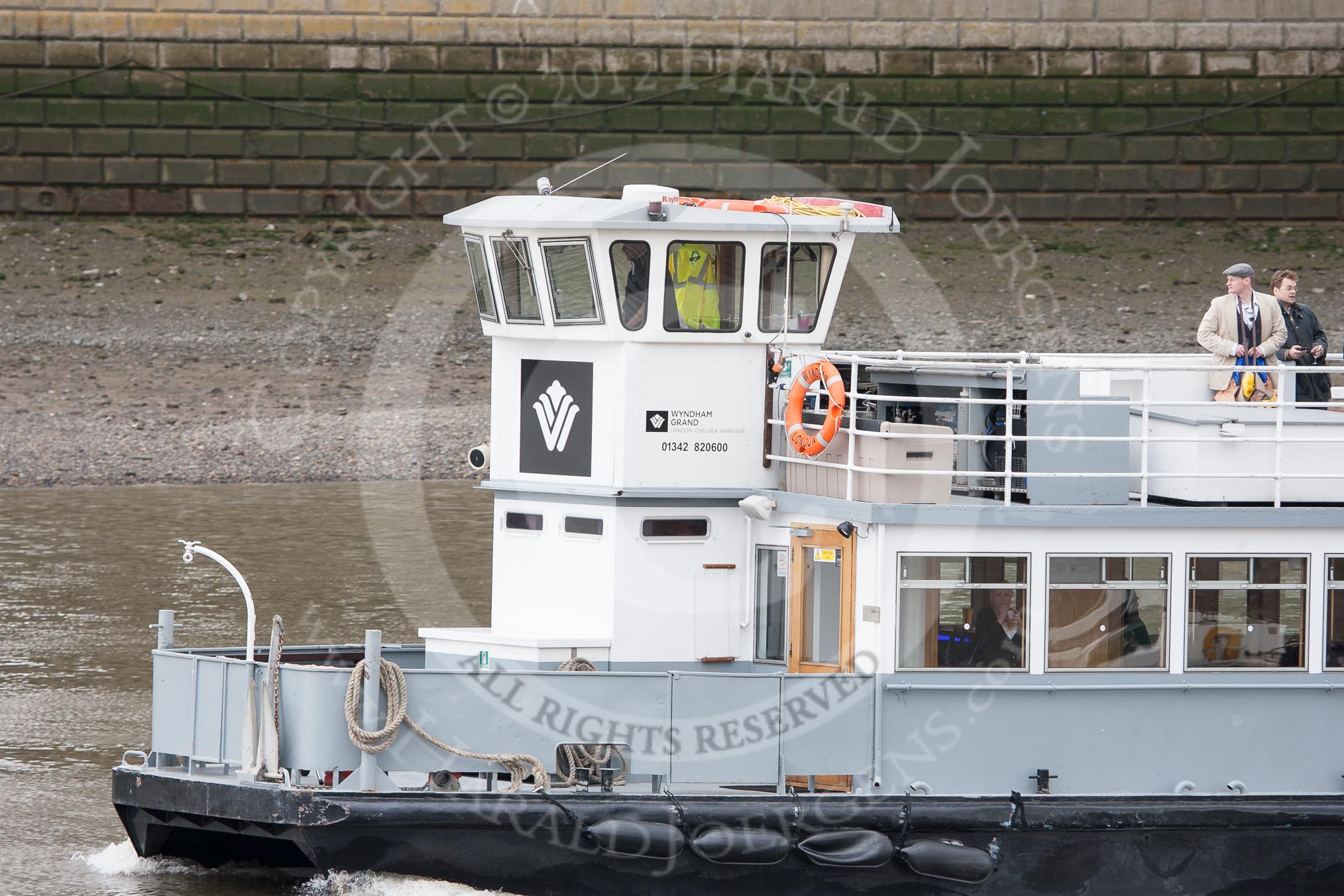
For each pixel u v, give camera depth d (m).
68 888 47.28
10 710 64.69
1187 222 156.00
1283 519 46.31
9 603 80.88
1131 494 48.84
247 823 44.41
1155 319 136.88
